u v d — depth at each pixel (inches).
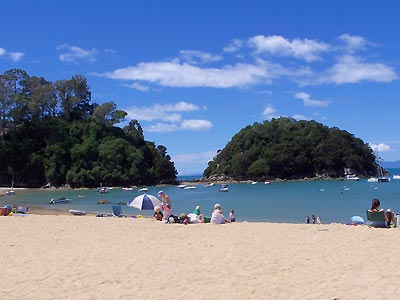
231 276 391.5
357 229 605.3
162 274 408.2
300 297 324.5
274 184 4722.0
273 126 5743.1
